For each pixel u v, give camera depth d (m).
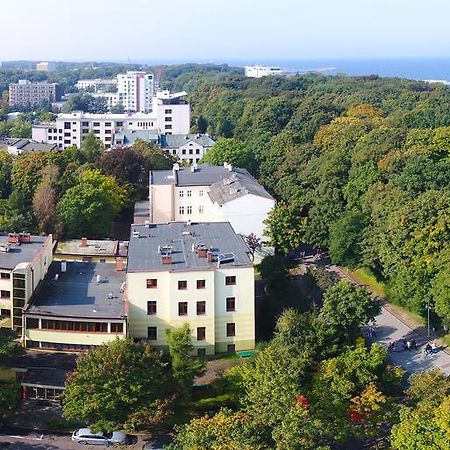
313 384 103.88
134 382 102.00
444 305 127.81
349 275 167.25
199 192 197.25
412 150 186.12
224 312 127.69
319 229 176.38
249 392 101.50
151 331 126.00
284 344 112.69
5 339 111.50
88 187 193.75
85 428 105.69
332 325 117.31
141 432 106.50
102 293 130.75
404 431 92.50
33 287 128.00
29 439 104.31
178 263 127.62
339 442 96.88
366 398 99.06
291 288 147.12
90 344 121.31
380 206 162.12
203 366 110.50
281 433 88.75
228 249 134.62
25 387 113.06
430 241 138.50
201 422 93.94
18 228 181.88
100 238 192.00
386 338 133.25
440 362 123.31
